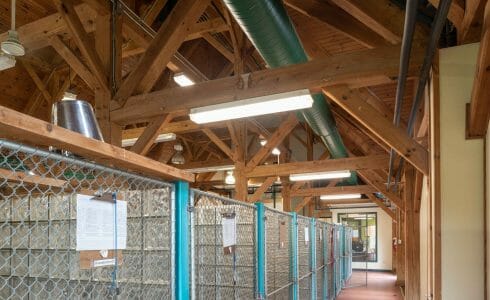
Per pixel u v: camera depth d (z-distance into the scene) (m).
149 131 3.86
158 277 2.00
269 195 15.07
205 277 3.21
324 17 3.55
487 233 2.61
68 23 3.81
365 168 7.06
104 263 1.34
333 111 7.27
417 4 1.68
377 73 3.03
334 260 8.91
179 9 3.88
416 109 3.14
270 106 3.46
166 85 8.62
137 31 4.42
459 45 2.83
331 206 16.38
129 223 2.10
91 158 1.32
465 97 2.79
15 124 0.98
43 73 7.49
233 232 2.93
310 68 3.26
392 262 15.21
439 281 2.74
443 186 2.79
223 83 3.57
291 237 4.92
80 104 2.57
